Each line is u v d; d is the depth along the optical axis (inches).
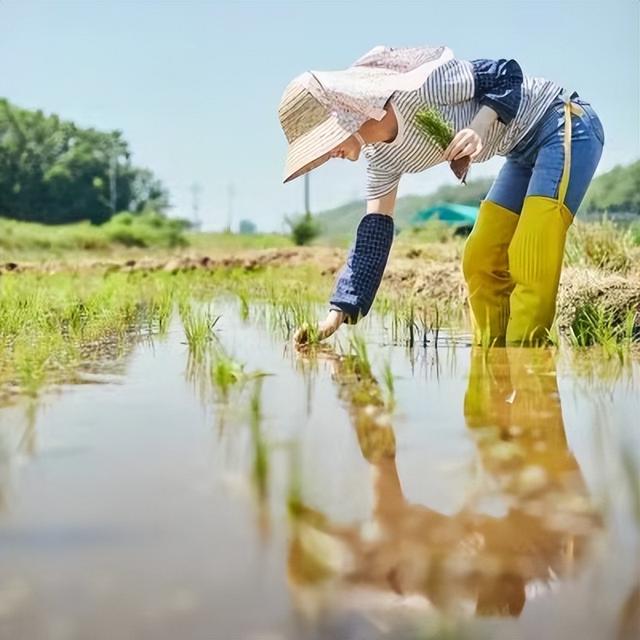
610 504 73.4
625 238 293.3
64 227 946.7
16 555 61.6
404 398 121.7
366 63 171.8
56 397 121.9
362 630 51.1
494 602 54.7
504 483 79.6
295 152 165.9
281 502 73.7
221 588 56.2
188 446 93.0
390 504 73.4
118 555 61.6
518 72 173.9
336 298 184.2
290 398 121.6
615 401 119.3
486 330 179.2
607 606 54.3
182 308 240.2
